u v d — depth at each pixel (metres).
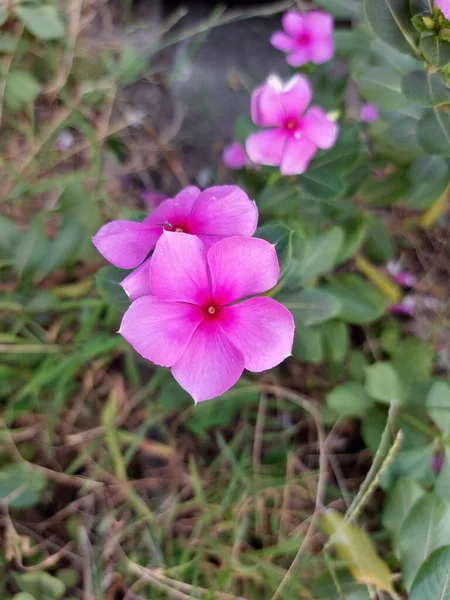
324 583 0.19
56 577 0.20
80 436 0.22
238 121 0.22
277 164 0.19
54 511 0.21
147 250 0.14
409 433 0.20
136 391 0.23
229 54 0.31
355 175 0.23
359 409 0.21
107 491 0.22
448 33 0.16
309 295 0.19
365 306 0.22
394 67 0.20
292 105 0.19
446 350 0.26
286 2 0.31
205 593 0.19
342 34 0.24
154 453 0.23
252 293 0.13
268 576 0.20
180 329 0.13
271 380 0.24
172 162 0.29
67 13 0.27
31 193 0.25
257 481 0.21
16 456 0.21
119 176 0.28
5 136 0.26
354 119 0.28
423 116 0.19
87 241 0.21
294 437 0.24
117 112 0.29
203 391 0.13
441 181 0.22
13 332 0.21
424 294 0.28
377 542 0.21
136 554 0.20
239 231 0.14
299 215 0.22
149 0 0.31
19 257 0.21
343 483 0.23
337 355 0.22
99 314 0.23
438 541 0.17
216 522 0.21
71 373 0.21
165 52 0.31
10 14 0.26
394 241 0.28
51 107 0.27
